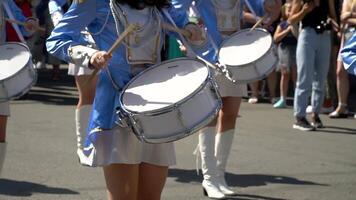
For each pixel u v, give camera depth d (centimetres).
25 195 570
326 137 889
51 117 972
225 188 596
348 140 871
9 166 668
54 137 822
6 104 527
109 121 352
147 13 364
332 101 1093
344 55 447
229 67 521
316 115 952
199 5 552
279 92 1273
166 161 367
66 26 354
